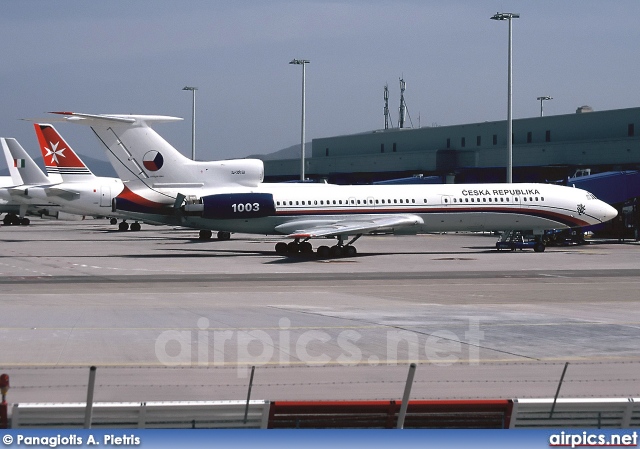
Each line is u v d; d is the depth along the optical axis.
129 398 25.59
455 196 94.06
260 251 98.44
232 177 92.19
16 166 153.00
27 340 36.44
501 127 167.62
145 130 89.75
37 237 129.25
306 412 19.78
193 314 45.19
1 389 20.58
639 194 120.88
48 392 26.25
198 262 82.19
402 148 193.75
